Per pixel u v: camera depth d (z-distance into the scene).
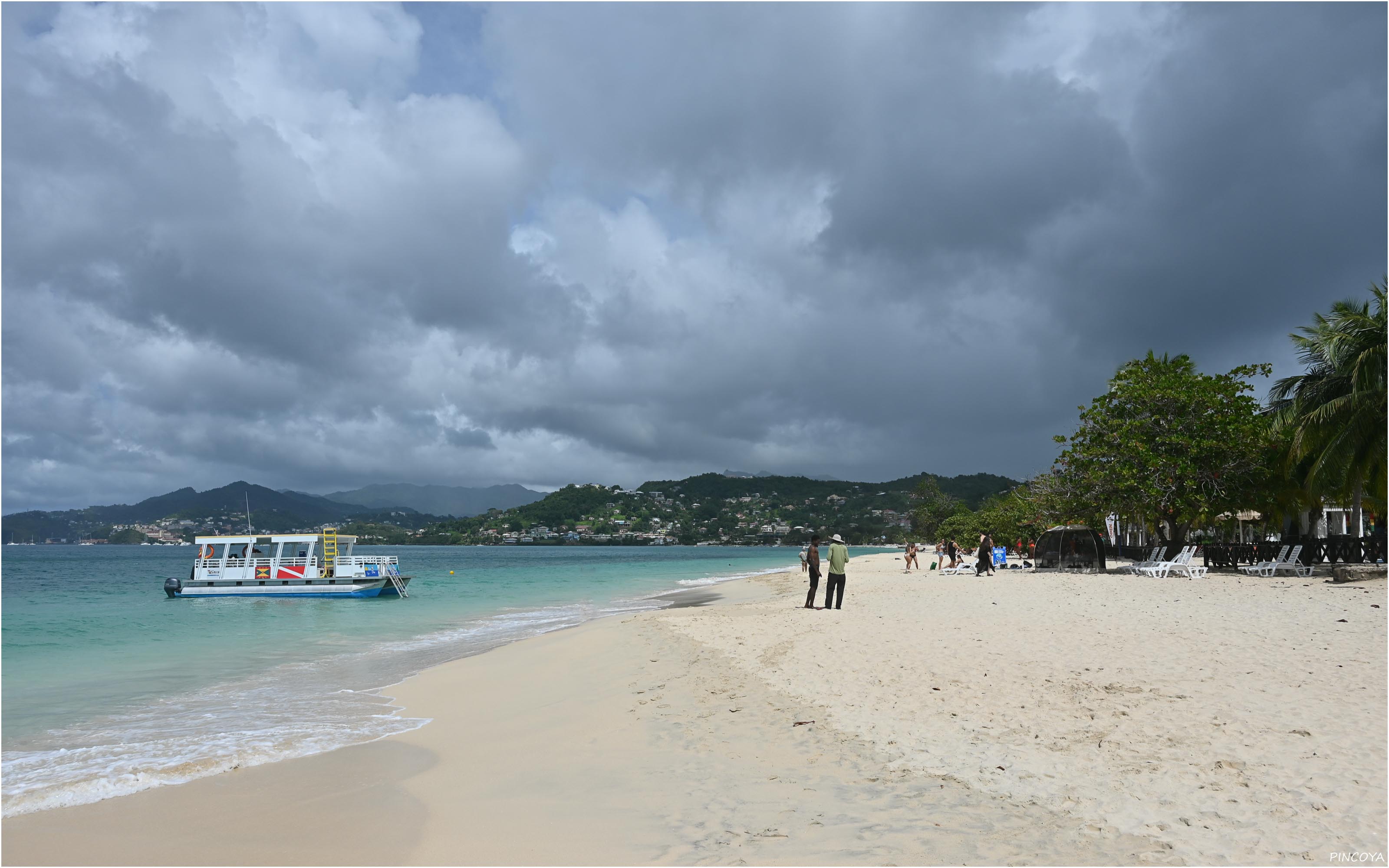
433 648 18.14
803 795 6.21
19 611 31.89
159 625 25.34
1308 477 28.75
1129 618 15.62
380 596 38.09
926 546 148.62
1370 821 5.05
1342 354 28.30
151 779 7.65
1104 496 34.75
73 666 16.06
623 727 8.80
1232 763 6.26
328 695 12.34
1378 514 35.78
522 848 5.51
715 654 13.21
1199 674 9.52
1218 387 34.12
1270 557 30.20
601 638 16.77
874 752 7.19
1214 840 4.95
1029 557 46.56
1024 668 10.41
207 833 6.15
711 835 5.50
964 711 8.34
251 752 8.70
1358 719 7.30
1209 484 32.41
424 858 5.47
